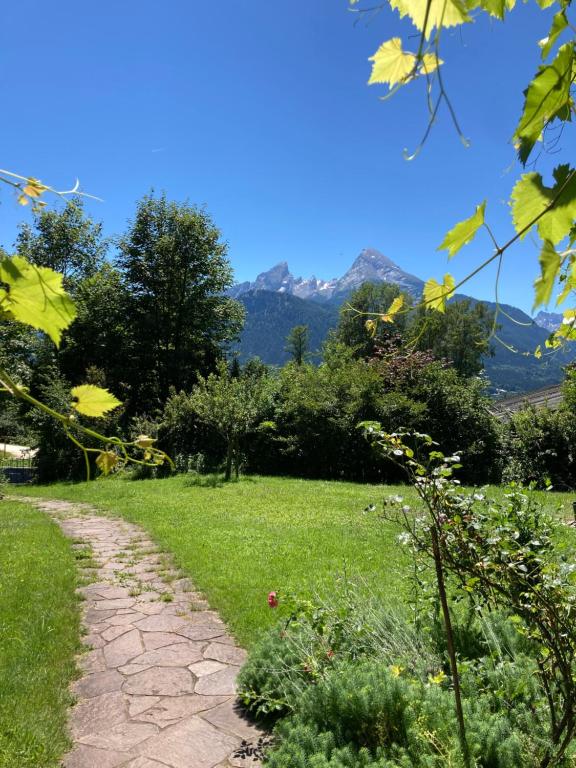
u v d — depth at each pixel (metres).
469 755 1.78
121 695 3.14
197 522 8.12
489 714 2.06
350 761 1.96
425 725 1.96
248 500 10.20
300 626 3.07
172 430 16.28
